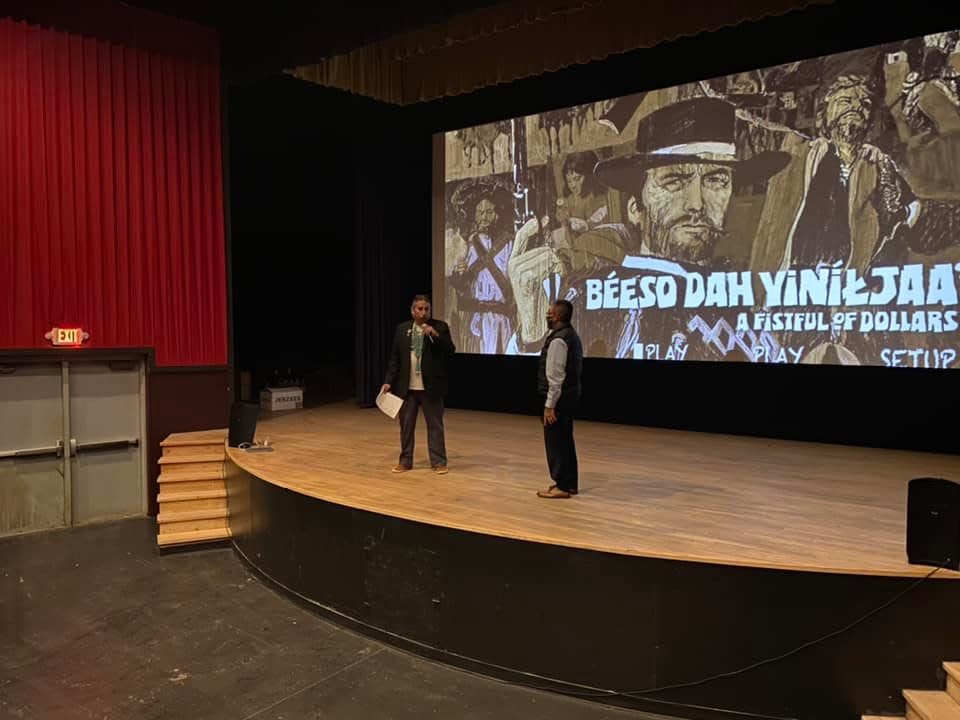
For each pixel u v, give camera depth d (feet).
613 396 26.03
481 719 11.27
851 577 10.53
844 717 10.67
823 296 20.79
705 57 22.88
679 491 15.81
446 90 25.89
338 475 17.39
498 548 12.51
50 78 20.16
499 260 27.78
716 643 11.09
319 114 30.32
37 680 12.48
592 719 11.31
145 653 13.47
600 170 25.04
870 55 19.88
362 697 11.93
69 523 21.24
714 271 22.67
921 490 10.53
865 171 19.99
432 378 17.85
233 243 33.81
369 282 30.40
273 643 13.93
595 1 17.74
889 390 20.63
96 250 21.02
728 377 23.56
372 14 17.81
